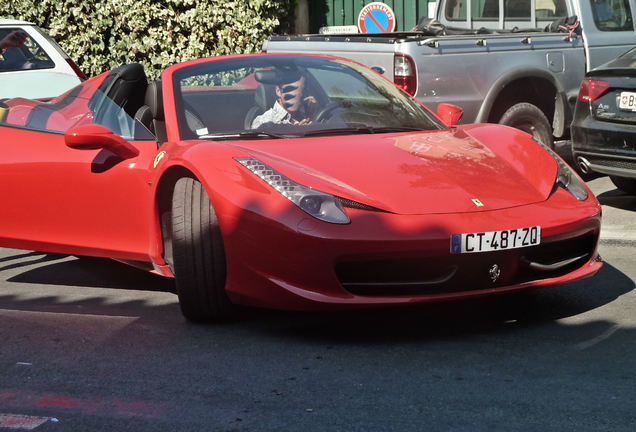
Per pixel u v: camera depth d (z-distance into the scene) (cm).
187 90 500
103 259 618
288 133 482
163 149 469
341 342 409
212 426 315
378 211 398
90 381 365
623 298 473
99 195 497
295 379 361
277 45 871
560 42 845
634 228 661
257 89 505
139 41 1237
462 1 960
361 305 392
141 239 484
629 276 520
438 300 397
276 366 378
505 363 374
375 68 769
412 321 439
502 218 406
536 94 848
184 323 447
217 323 445
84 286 543
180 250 431
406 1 1314
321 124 496
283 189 405
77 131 472
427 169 432
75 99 538
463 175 430
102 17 1236
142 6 1218
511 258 406
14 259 628
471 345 400
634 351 385
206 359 389
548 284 420
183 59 1235
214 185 417
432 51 774
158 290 526
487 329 424
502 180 434
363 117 505
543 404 327
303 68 526
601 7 885
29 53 1039
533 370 364
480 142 480
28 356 399
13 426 321
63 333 434
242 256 410
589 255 442
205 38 1222
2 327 446
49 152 517
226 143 455
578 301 469
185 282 431
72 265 603
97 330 438
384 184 414
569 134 870
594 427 306
